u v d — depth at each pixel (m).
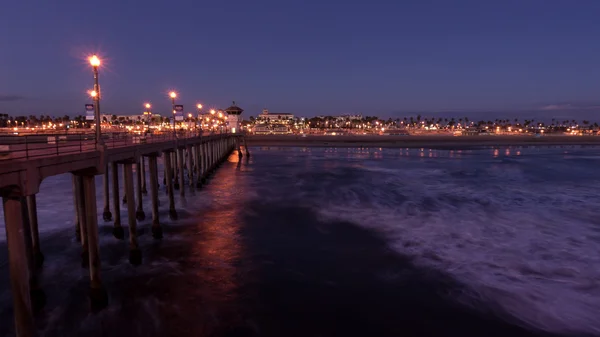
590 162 68.25
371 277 16.55
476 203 30.94
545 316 13.27
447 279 16.19
